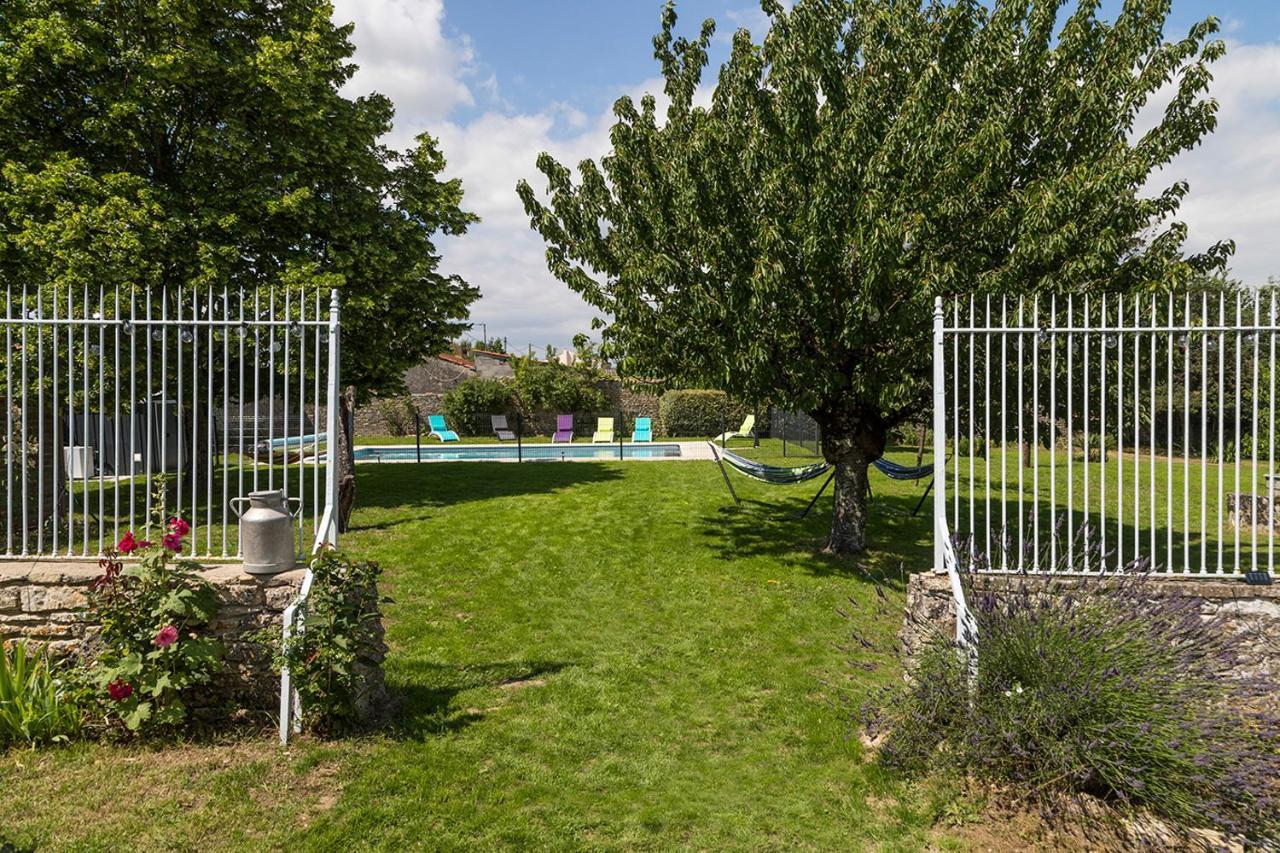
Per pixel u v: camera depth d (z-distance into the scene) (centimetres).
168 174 1334
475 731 488
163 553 473
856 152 809
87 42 1192
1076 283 789
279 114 1309
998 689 430
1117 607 451
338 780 419
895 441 2417
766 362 806
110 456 1576
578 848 362
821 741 475
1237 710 405
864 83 829
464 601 767
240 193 1280
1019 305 535
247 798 399
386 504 1304
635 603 770
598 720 508
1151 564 521
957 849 361
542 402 3500
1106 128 824
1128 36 794
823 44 846
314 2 1397
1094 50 836
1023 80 844
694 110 888
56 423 529
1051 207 712
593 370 3594
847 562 910
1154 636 429
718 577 855
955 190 773
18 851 347
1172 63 772
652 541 1021
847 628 692
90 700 462
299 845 357
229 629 489
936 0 873
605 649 645
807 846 366
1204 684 404
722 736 489
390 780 418
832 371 843
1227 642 458
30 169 1207
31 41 1135
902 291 820
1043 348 798
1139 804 389
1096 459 1948
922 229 739
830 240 770
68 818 377
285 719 462
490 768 441
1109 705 394
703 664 612
